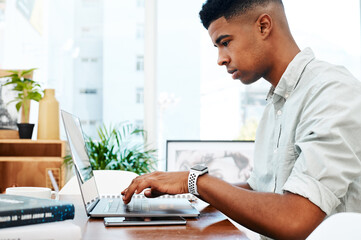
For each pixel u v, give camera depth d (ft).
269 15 3.45
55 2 9.09
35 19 9.00
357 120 2.82
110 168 7.75
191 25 9.20
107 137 8.39
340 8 9.18
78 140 3.33
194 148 8.48
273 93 3.80
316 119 2.89
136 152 8.36
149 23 9.11
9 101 7.95
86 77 9.10
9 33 8.87
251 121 9.07
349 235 1.83
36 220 1.89
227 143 8.52
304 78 3.41
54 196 4.17
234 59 3.52
